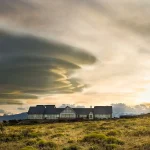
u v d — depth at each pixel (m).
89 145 24.22
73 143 26.20
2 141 30.48
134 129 37.38
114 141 24.88
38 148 24.12
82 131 40.38
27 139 31.14
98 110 159.12
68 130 44.22
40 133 36.38
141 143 24.12
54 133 37.78
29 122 92.69
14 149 24.78
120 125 47.00
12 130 45.69
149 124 46.00
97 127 44.78
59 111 160.88
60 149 23.20
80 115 158.00
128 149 21.70
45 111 162.38
